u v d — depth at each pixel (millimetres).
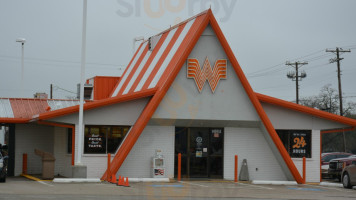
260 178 28750
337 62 54938
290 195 20812
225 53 28141
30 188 20266
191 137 28422
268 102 28938
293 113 29391
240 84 28234
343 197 20391
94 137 26984
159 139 27781
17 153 30438
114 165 25953
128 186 22438
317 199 19359
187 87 27734
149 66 32688
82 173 24859
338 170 32500
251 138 28922
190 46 27328
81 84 25078
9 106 31328
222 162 28656
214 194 20156
